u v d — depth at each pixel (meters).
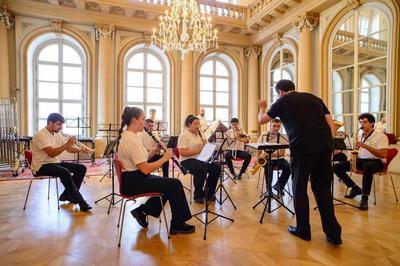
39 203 3.53
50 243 2.30
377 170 3.38
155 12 8.22
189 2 6.12
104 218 2.95
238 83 10.08
